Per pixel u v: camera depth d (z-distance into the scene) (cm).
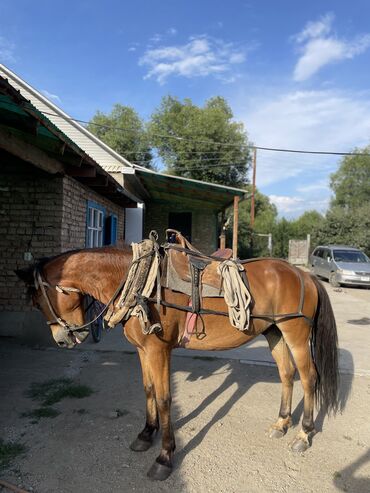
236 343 319
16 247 627
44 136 440
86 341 630
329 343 340
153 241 298
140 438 314
